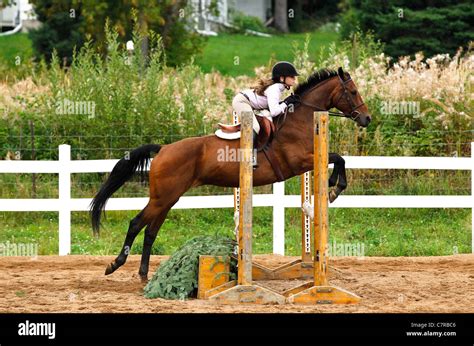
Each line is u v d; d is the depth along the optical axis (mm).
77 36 30469
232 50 40656
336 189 11844
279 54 40188
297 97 12086
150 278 12258
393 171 18844
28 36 31750
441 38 31156
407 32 31375
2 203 15102
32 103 19859
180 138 18938
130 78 19391
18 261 14203
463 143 19156
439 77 21125
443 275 12891
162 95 19500
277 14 48844
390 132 19094
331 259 14453
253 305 10250
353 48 22812
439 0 31406
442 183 18312
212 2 31375
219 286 10594
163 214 11734
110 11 26891
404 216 18203
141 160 11828
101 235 16969
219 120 19375
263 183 11883
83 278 12617
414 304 10367
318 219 10398
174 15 28266
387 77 20078
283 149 11812
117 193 18344
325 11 52094
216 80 21969
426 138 18984
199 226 17734
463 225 17547
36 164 15156
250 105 11883
